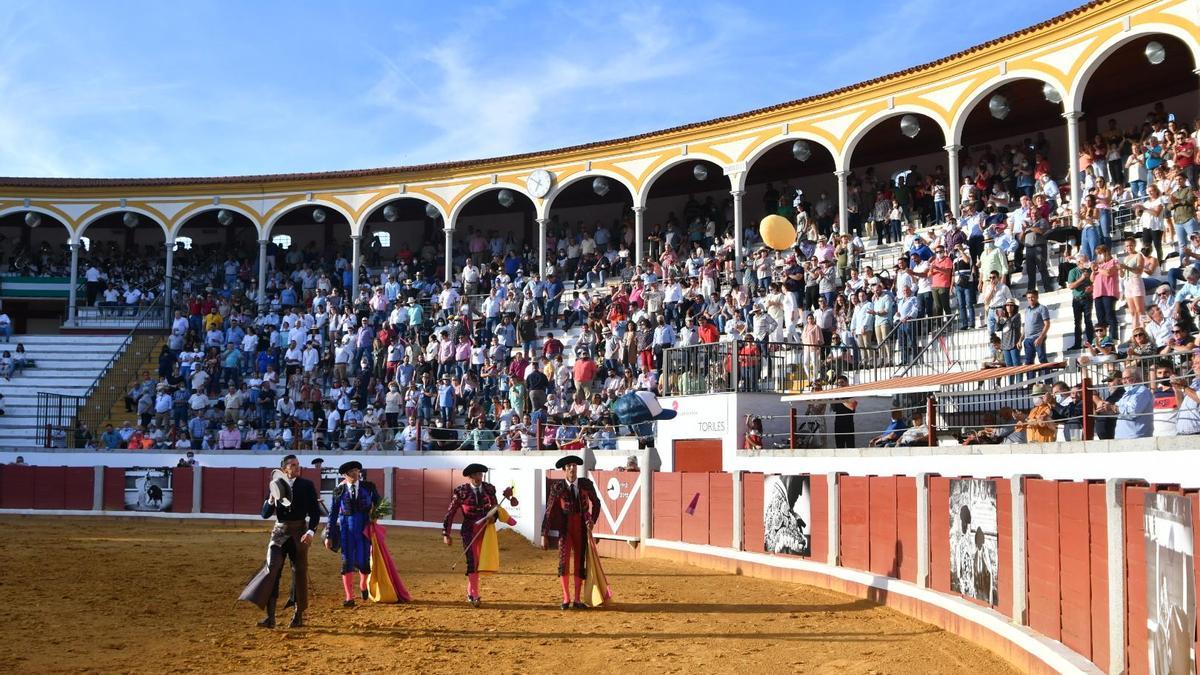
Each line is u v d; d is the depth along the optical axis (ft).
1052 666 30.91
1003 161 92.94
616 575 60.18
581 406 86.79
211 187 130.21
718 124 106.11
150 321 126.41
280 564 42.19
